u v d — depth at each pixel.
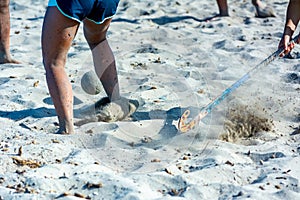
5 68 14.12
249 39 17.19
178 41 16.50
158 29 17.64
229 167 8.62
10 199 7.62
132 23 19.30
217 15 20.34
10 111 11.19
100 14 10.09
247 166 8.77
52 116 11.02
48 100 11.84
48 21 9.70
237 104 11.29
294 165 8.77
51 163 8.84
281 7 21.61
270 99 11.95
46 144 9.45
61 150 9.26
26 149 9.21
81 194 7.73
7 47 14.61
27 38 17.17
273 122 10.88
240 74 13.74
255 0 20.17
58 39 9.70
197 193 7.79
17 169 8.62
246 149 9.52
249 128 10.37
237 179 8.38
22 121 10.70
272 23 19.17
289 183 8.17
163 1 22.84
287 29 10.72
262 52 15.62
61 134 9.90
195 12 21.06
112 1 10.13
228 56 15.17
